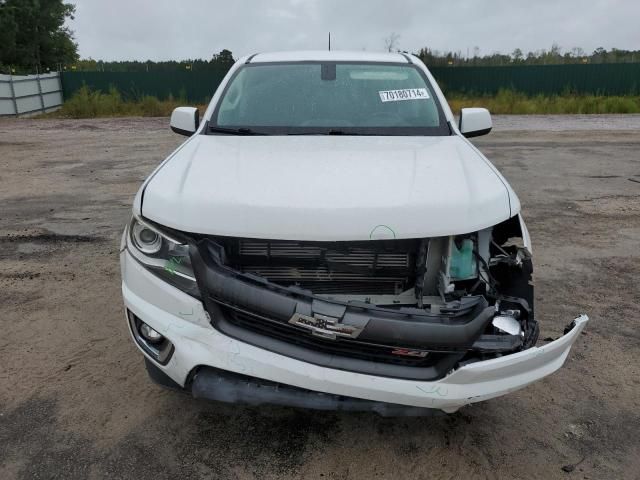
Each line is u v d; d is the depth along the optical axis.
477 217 2.35
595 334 3.70
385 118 3.53
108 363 3.27
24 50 34.22
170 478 2.44
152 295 2.37
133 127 15.72
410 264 2.40
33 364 3.25
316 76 3.87
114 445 2.62
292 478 2.45
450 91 25.31
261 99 3.67
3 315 3.83
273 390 2.25
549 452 2.63
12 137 13.40
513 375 2.25
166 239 2.34
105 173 8.73
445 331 2.11
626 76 24.53
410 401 2.19
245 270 2.39
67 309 3.93
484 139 13.01
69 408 2.87
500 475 2.48
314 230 2.23
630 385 3.15
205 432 2.72
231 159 2.82
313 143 3.14
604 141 12.70
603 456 2.61
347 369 2.19
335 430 2.76
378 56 4.20
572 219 6.34
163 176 2.63
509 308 2.49
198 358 2.25
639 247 5.40
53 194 7.30
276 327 2.24
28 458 2.52
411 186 2.46
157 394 3.00
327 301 2.14
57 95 23.08
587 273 4.73
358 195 2.36
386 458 2.57
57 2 36.19
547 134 14.01
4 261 4.83
